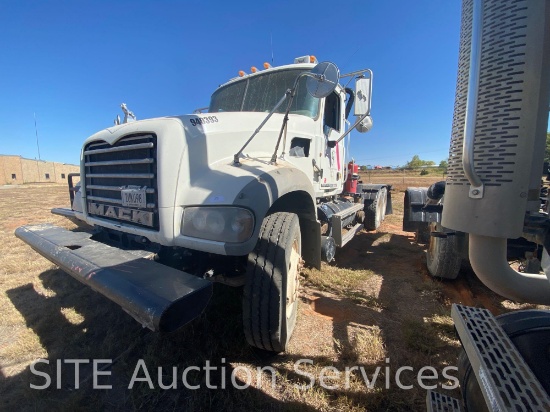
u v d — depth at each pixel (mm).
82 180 2904
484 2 1150
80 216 3131
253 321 2061
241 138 2596
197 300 1548
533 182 1138
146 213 2166
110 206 2555
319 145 3760
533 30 1062
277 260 2049
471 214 1208
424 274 4098
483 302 3260
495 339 1294
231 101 4207
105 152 2562
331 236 3977
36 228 3000
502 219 1133
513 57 1085
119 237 2707
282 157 2963
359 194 6414
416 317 2906
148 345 2447
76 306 3074
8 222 8078
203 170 2227
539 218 1143
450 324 2738
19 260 4621
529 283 1308
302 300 3277
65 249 2248
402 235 6762
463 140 1218
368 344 2430
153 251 2219
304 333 2635
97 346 2469
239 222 1833
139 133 2242
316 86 2305
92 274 1783
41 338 2561
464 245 1886
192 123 2270
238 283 2264
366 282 3803
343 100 4570
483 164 1163
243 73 4312
